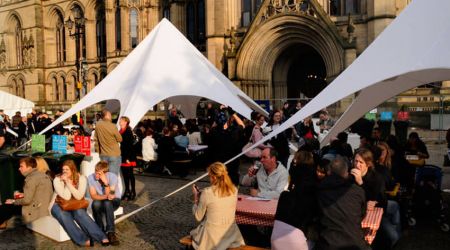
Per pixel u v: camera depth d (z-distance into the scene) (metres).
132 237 12.01
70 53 66.88
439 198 12.64
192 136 24.20
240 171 22.50
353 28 35.94
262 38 40.69
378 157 11.70
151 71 18.69
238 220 9.62
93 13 64.31
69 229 11.36
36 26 69.06
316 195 7.75
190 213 14.45
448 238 11.73
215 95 18.61
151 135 22.89
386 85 13.45
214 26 44.34
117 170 15.02
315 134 23.34
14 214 14.31
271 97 43.25
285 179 10.87
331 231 7.50
